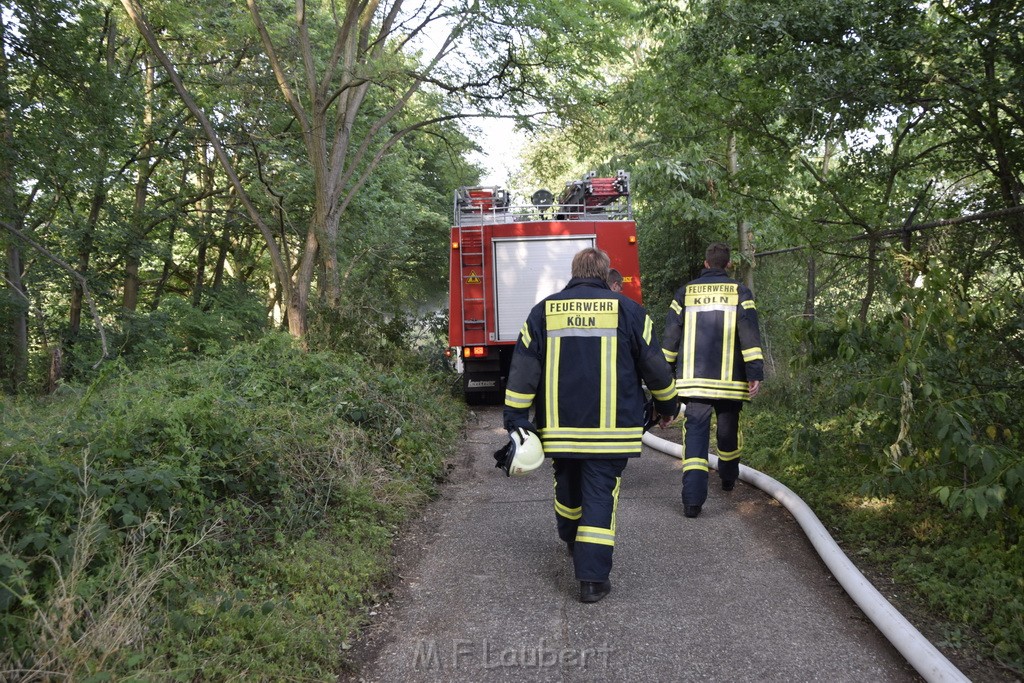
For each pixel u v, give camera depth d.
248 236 26.09
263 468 5.32
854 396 4.93
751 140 9.35
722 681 3.42
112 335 19.98
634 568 4.80
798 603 4.16
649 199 15.59
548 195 14.29
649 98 11.52
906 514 5.13
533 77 15.86
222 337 20.56
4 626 3.04
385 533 5.36
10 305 17.91
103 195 20.95
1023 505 3.99
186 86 19.94
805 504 5.50
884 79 7.64
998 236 7.97
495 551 5.23
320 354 9.30
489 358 12.98
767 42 7.99
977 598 3.90
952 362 4.93
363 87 15.44
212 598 3.86
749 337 5.80
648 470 7.53
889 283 5.31
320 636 3.74
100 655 3.11
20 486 3.79
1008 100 7.41
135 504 4.11
